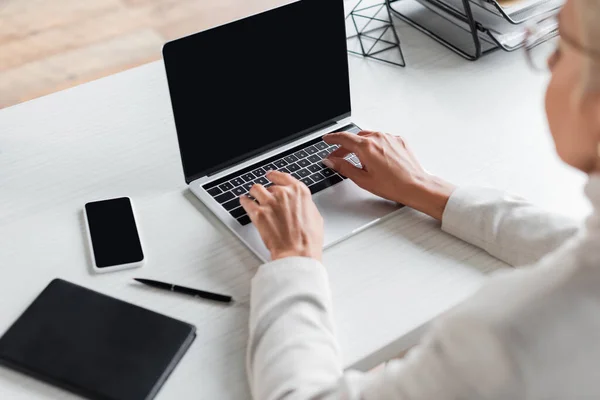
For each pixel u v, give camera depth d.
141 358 0.90
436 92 1.39
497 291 0.57
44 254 1.07
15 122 1.31
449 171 1.20
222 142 1.17
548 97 0.59
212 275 1.04
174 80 1.10
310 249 0.98
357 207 1.14
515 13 1.44
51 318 0.95
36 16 2.87
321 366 0.83
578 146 0.58
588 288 0.53
